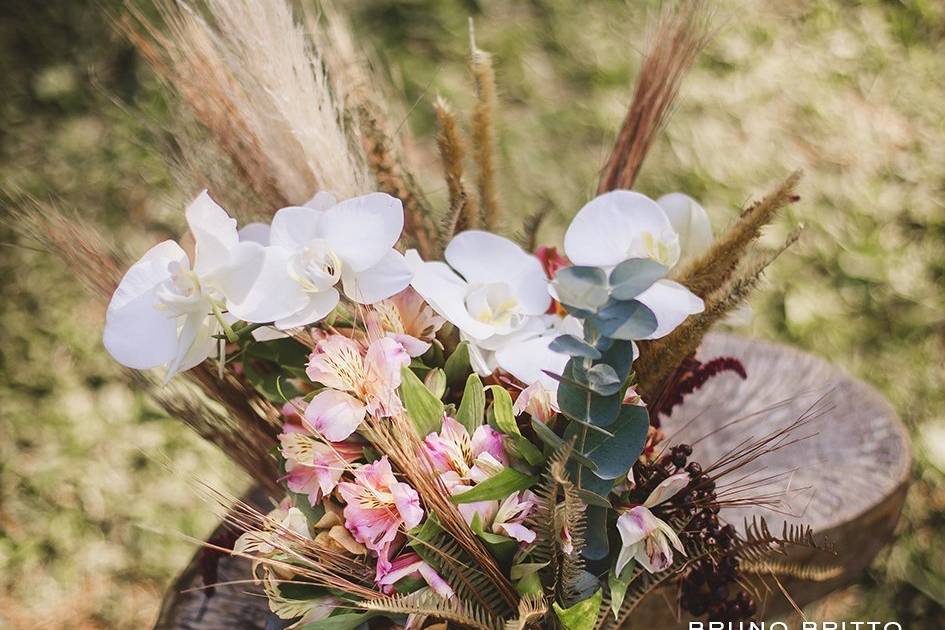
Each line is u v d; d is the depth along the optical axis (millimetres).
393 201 941
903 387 2102
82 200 2324
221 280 924
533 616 887
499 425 913
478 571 908
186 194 1048
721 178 2373
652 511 950
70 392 2113
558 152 2404
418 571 908
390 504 904
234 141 1020
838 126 2488
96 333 2158
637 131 1092
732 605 978
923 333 2172
